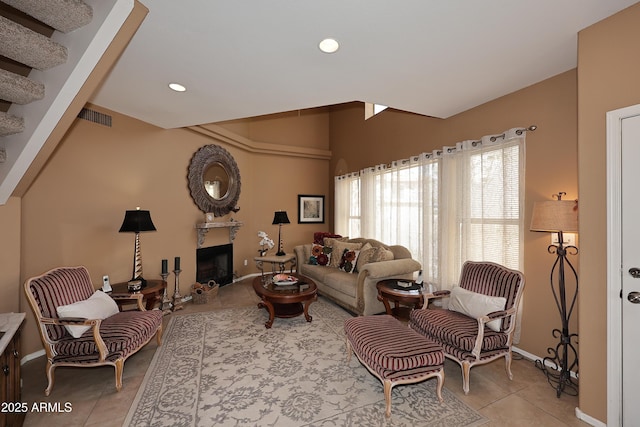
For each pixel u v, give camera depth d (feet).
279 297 11.10
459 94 9.61
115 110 11.21
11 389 5.72
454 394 7.29
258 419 6.33
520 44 6.77
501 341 7.51
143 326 8.17
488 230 10.06
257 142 19.66
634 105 5.62
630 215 5.74
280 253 19.06
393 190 15.05
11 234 8.24
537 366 8.54
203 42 6.55
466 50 6.97
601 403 6.13
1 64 7.45
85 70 5.84
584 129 6.36
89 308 7.76
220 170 17.08
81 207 10.43
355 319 8.56
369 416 6.46
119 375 7.34
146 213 10.98
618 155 5.85
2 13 6.97
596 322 6.21
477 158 10.42
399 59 7.32
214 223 15.87
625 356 5.84
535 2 5.39
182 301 14.55
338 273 14.44
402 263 12.35
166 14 5.60
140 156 12.57
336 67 7.70
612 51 5.90
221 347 9.70
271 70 7.84
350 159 19.90
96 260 10.91
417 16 5.69
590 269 6.31
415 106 10.69
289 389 7.41
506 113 9.69
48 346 7.20
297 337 10.50
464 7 5.46
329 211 22.82
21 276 8.84
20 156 6.44
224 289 16.88
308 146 22.02
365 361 7.16
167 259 13.89
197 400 6.96
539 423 6.28
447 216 11.43
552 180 8.48
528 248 9.07
